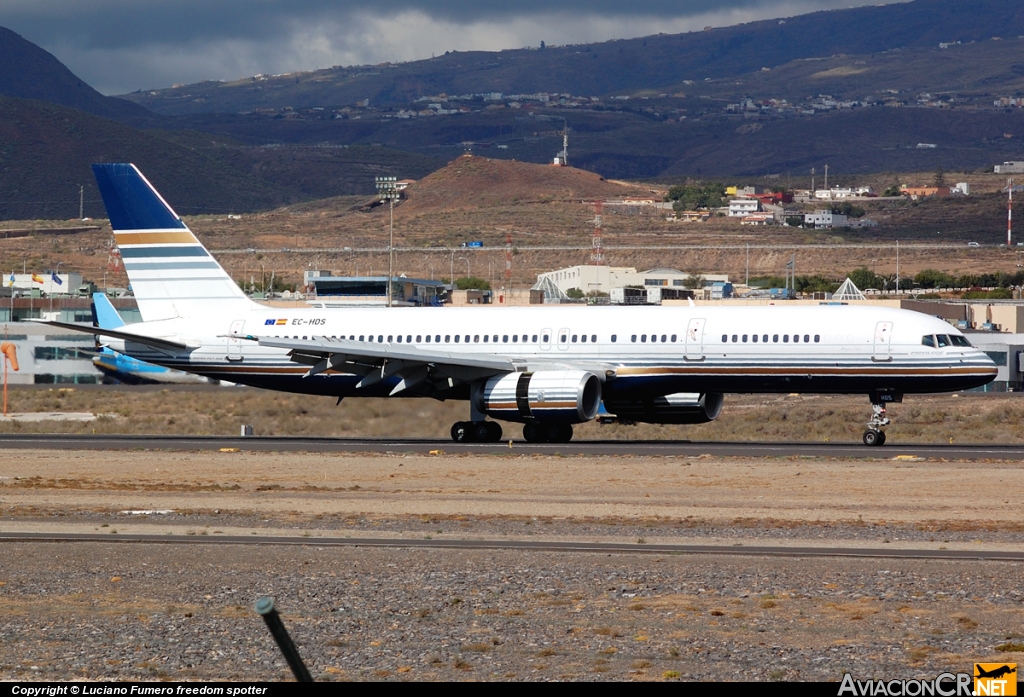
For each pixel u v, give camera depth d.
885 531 107.88
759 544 101.88
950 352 181.75
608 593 84.81
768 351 190.12
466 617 79.31
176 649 72.50
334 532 110.56
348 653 71.50
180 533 110.88
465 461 168.12
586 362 199.75
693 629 75.31
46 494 139.25
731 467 155.50
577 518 116.69
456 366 199.50
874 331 186.00
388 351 194.88
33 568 95.50
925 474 146.50
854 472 148.62
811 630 74.62
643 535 107.06
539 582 88.56
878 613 78.44
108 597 85.88
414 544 103.56
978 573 89.44
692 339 194.25
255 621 78.81
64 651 72.25
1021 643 71.25
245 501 131.62
